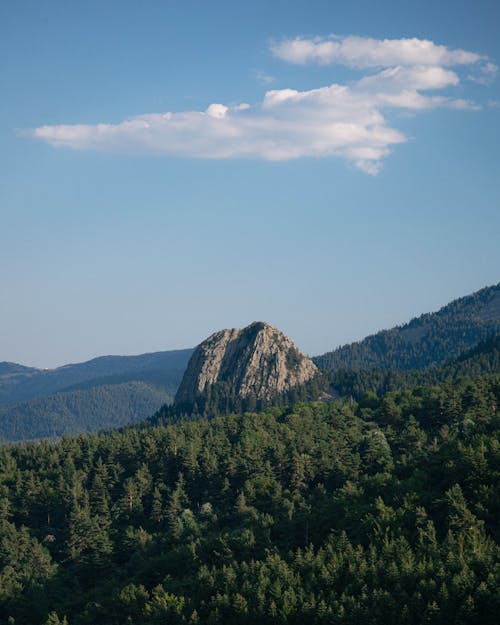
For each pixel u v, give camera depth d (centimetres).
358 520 13712
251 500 16712
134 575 14875
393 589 11444
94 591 14750
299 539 14288
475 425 17688
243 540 14150
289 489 17288
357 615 10944
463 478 13938
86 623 13488
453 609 10719
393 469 16425
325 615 11131
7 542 16450
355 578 11794
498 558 11506
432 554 11856
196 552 14525
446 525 12788
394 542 12256
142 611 13038
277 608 11675
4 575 15362
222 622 11969
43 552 16612
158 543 16262
